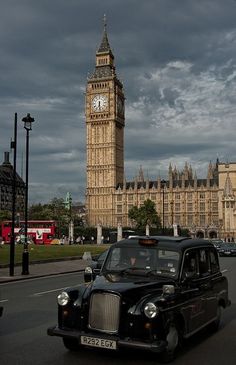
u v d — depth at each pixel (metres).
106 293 9.35
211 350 10.59
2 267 33.75
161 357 9.41
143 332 9.11
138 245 11.24
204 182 194.75
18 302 17.42
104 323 9.30
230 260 48.75
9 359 9.52
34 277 28.58
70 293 9.90
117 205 195.88
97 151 197.50
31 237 101.25
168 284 10.23
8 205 168.12
